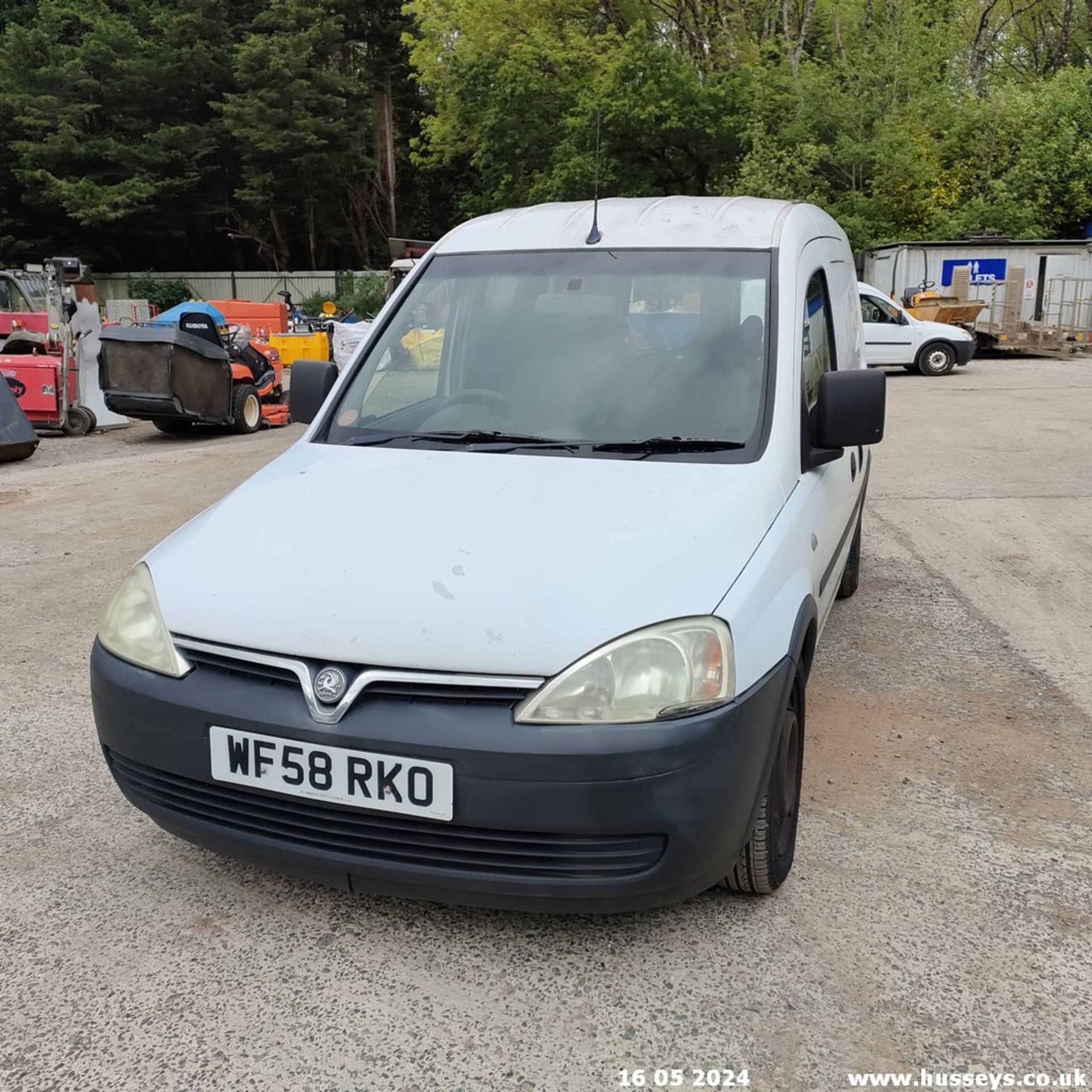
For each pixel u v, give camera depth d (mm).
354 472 3004
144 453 11461
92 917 2770
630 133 29391
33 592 5898
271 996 2459
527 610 2316
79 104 39969
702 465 2928
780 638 2549
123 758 2621
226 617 2451
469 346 3490
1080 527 7359
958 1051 2291
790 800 2928
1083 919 2795
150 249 44844
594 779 2207
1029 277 23344
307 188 41438
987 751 3857
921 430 11914
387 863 2348
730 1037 2328
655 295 3404
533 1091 2176
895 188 27641
